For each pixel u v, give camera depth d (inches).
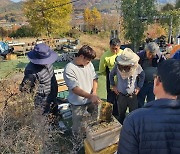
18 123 93.0
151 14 479.5
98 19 1239.5
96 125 97.4
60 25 972.6
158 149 47.9
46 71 126.4
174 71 48.1
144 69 146.4
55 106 141.5
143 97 152.7
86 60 113.9
